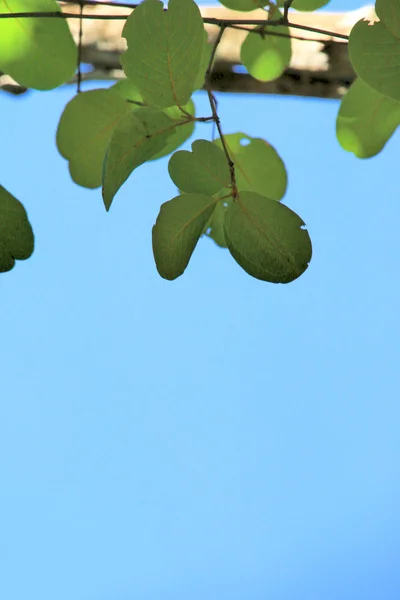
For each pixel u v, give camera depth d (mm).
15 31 1259
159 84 1194
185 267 1183
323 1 1275
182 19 1179
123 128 1171
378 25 1183
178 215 1178
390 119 1280
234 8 1279
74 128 1238
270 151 1274
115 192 1164
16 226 1191
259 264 1189
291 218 1187
